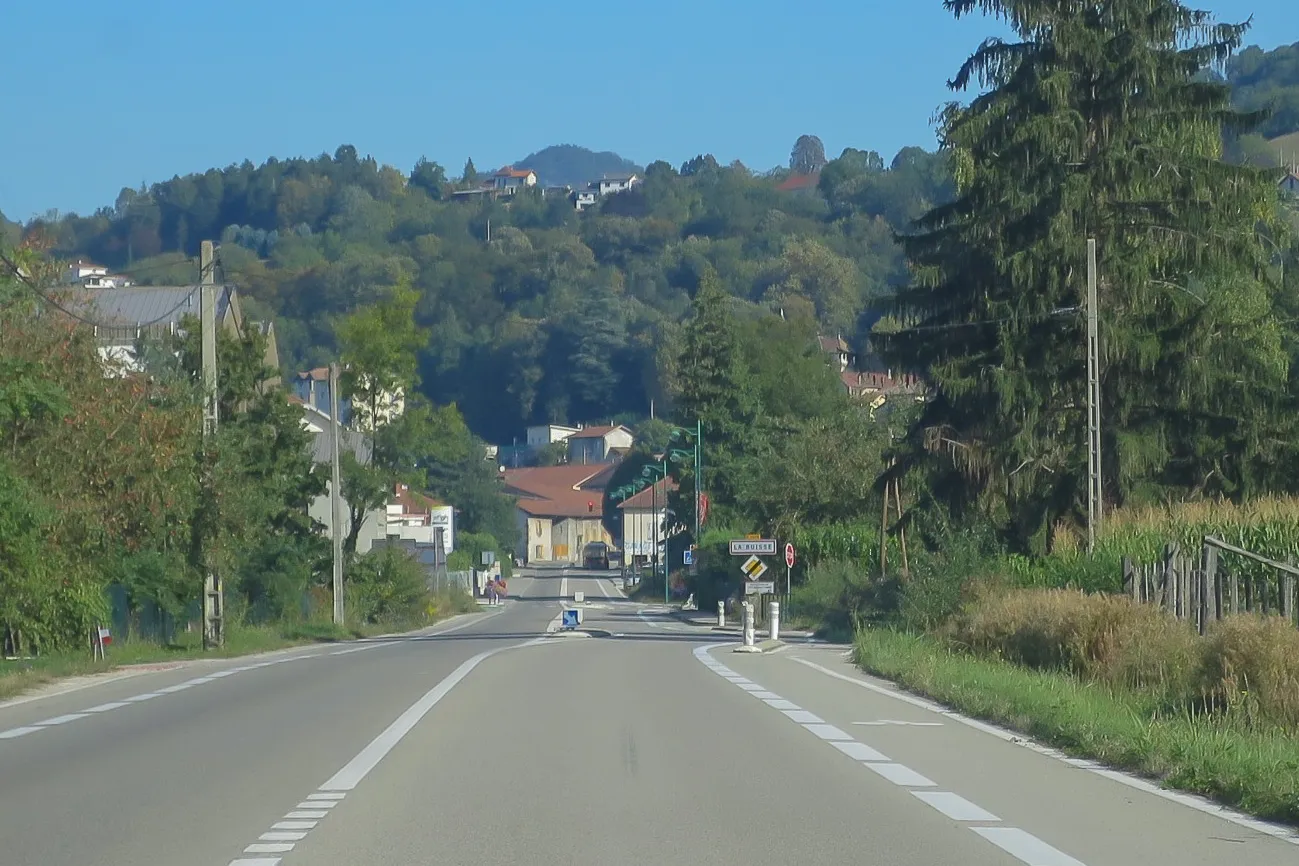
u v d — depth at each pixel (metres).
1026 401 52.69
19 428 40.41
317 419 115.19
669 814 14.71
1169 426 53.38
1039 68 53.19
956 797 15.83
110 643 43.97
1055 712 21.33
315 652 49.34
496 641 56.59
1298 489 53.28
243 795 15.95
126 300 111.19
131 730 22.14
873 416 105.06
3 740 20.97
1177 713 22.41
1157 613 30.27
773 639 49.25
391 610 87.25
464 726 22.23
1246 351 53.38
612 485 195.25
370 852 12.90
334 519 74.06
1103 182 52.22
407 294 87.25
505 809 14.99
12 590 37.38
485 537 182.50
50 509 37.34
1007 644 34.06
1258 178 52.69
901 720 23.25
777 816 14.63
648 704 25.69
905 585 49.34
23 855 12.89
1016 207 53.28
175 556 53.00
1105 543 43.38
